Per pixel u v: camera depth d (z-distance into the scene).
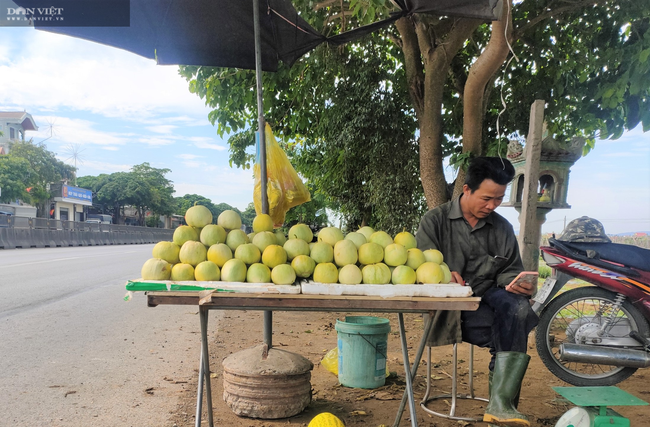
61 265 13.04
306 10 6.11
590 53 6.67
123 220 69.31
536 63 7.29
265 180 3.42
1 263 12.99
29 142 43.28
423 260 2.40
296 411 3.03
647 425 2.95
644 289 3.52
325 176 11.84
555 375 3.77
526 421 2.09
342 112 9.16
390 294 2.12
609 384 3.63
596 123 6.84
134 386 3.64
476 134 6.40
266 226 2.68
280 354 3.12
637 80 5.51
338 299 2.10
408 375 2.39
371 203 10.27
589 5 6.37
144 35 3.60
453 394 3.05
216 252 2.27
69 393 3.46
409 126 9.30
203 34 3.75
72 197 51.72
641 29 6.20
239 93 7.67
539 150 4.72
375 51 9.18
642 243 9.48
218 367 4.22
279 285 2.12
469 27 6.16
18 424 2.90
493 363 2.71
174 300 2.10
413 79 7.23
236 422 2.94
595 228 4.11
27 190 41.38
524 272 2.60
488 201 2.76
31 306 6.89
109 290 8.61
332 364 4.16
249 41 3.95
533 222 4.77
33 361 4.25
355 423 2.95
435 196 6.77
